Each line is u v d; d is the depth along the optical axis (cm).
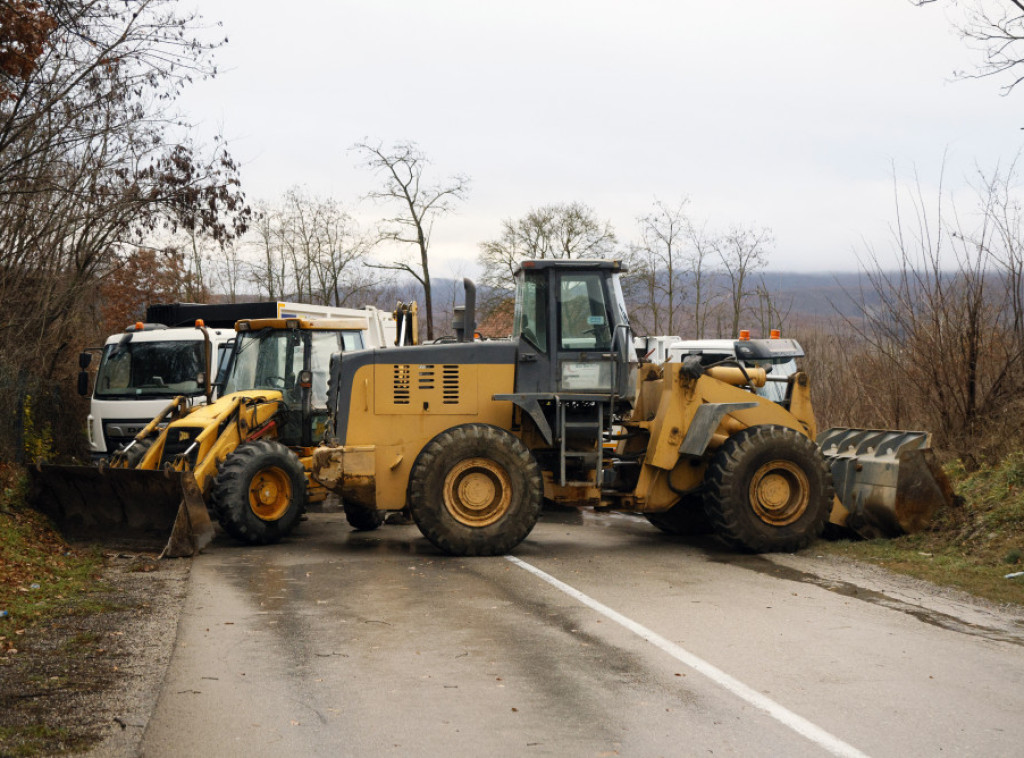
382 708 543
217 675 608
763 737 494
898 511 1084
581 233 4028
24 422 1667
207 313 1961
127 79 1616
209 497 1187
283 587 895
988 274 1304
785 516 1093
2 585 845
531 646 675
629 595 853
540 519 1471
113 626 734
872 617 760
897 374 1409
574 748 480
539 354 1138
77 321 1928
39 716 526
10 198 1523
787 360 1780
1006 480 1117
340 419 1131
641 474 1155
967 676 599
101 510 1145
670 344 1978
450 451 1076
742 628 725
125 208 1773
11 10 1255
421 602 826
